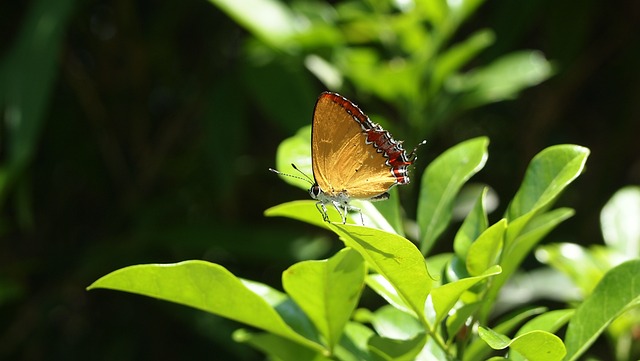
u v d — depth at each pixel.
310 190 0.50
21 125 0.58
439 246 0.70
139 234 0.64
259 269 0.71
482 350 0.48
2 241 0.69
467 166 0.49
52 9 0.59
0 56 0.69
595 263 0.53
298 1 0.64
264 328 0.48
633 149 0.75
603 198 0.74
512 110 0.78
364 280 0.48
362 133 0.49
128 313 0.69
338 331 0.48
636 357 0.52
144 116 0.72
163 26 0.68
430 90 0.60
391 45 0.62
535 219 0.49
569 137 0.78
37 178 0.70
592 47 0.76
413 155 0.50
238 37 0.71
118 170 0.72
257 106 0.70
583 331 0.47
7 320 0.67
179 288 0.48
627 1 0.74
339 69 0.61
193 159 0.71
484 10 0.73
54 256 0.66
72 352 0.67
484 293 0.48
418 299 0.47
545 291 0.60
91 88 0.70
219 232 0.63
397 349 0.48
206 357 0.68
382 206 0.50
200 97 0.72
